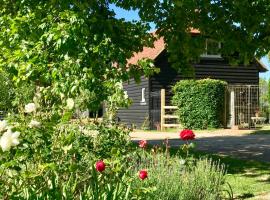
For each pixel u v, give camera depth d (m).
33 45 9.90
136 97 34.97
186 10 13.05
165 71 32.72
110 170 5.24
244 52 12.73
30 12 10.38
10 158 4.14
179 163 7.39
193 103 28.98
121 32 10.73
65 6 10.09
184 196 6.69
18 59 9.82
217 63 33.72
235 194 8.84
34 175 4.22
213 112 29.02
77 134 6.03
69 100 4.83
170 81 32.72
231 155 15.02
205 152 15.59
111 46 9.72
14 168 4.05
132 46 10.97
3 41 10.84
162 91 30.25
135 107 35.09
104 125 6.82
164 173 6.84
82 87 8.45
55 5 10.30
